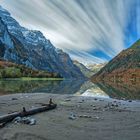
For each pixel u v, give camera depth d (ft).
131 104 94.53
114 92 185.26
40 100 97.35
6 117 47.39
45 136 38.19
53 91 180.04
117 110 72.64
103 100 107.86
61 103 89.20
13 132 39.70
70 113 63.26
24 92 150.71
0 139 35.55
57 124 48.16
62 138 37.58
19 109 67.87
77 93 165.37
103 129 44.88
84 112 66.74
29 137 37.22
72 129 44.11
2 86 221.46
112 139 37.83
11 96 112.47
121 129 45.11
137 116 61.26
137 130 44.34
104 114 63.87
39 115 58.54
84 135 39.91
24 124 46.42
